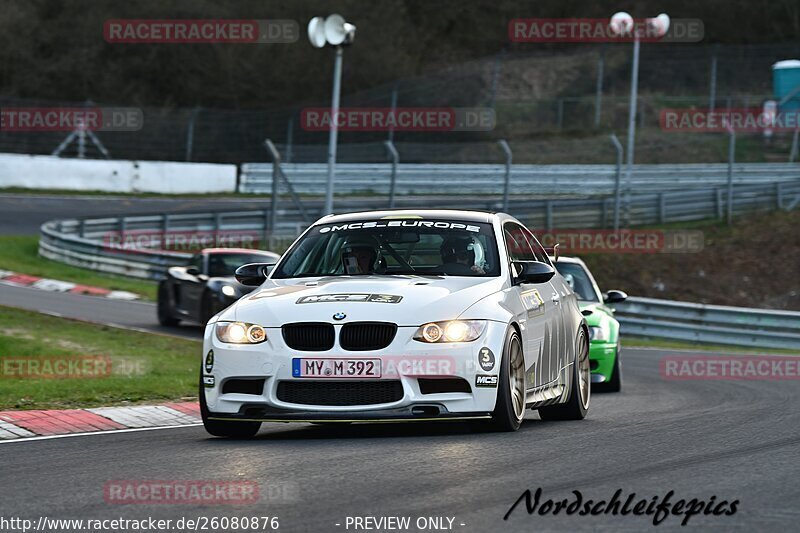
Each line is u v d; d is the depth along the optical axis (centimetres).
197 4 18800
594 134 18012
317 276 2930
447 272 2883
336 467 2169
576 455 2322
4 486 2039
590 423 3103
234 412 2658
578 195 14775
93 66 18388
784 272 10700
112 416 3228
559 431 2806
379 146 17800
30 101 16938
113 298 9038
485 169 15038
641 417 3275
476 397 2603
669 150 17212
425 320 2595
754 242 11425
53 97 18238
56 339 5550
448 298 2672
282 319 2628
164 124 17975
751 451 2409
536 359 2919
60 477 2131
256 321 2661
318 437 2762
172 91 18725
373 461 2242
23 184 14512
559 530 1600
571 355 3281
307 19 19050
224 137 18238
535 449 2412
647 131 17912
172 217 11388
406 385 2555
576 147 17475
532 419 3347
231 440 2733
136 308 8150
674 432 2777
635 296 10412
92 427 3041
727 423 3008
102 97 18350
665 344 8044
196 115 17212
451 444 2503
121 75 18525
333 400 2583
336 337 2581
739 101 18975
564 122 18962
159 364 4844
